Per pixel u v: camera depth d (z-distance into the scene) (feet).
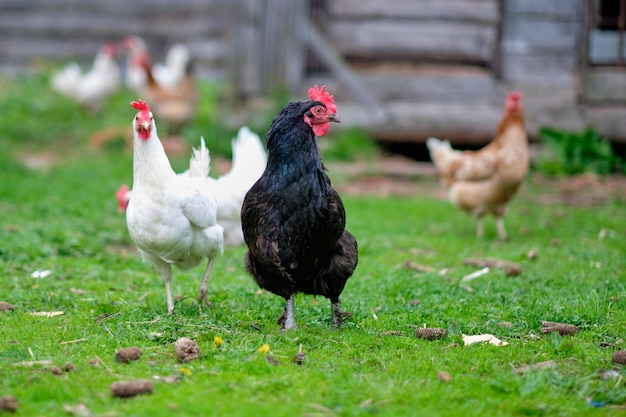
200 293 10.03
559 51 16.42
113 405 8.20
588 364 8.80
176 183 9.62
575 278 10.82
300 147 9.07
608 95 16.35
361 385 8.43
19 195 13.99
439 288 10.57
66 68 24.23
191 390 8.36
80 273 10.98
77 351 8.98
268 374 8.61
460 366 8.76
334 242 9.19
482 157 12.48
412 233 12.95
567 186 15.39
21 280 10.66
